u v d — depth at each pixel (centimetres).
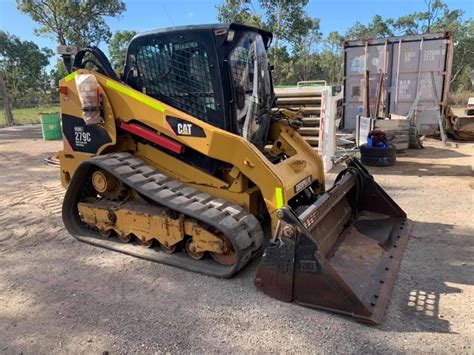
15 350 265
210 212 353
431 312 297
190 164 404
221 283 346
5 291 341
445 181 670
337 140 999
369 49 1148
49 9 2283
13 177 766
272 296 317
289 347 261
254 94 413
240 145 355
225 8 2150
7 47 4306
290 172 387
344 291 287
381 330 276
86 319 297
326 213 357
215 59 370
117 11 2472
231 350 260
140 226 400
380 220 450
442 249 406
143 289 339
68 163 462
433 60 1077
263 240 371
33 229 484
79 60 446
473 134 1084
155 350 261
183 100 398
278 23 2191
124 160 409
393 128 921
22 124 2141
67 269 379
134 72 421
